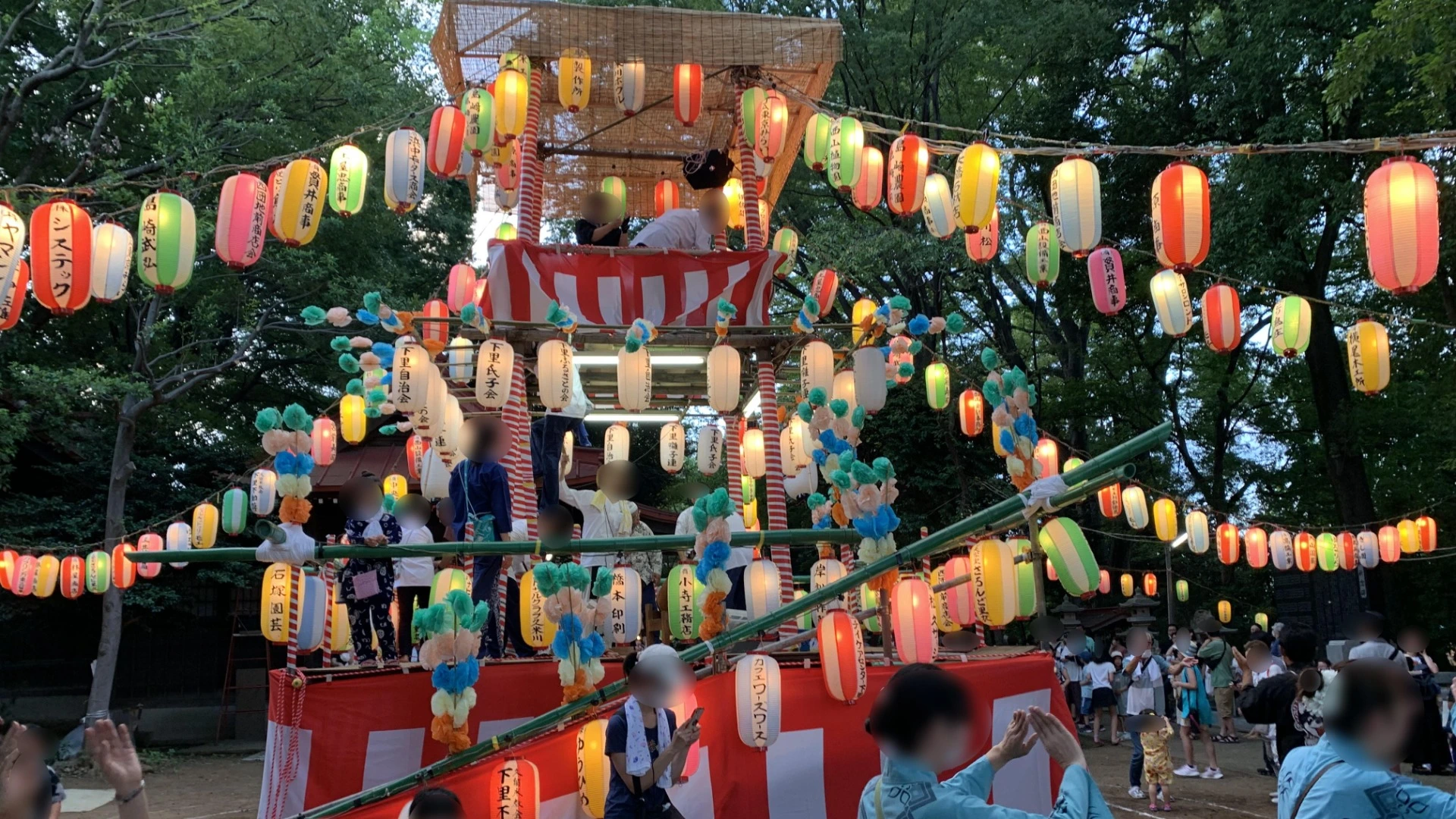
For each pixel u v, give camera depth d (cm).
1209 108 1767
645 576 905
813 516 746
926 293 2162
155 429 1895
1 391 1616
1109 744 1720
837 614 589
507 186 923
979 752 641
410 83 1809
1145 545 2716
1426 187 506
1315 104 1617
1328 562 1464
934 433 1977
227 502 910
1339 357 2022
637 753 511
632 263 781
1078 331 2411
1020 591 587
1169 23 2006
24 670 1934
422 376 702
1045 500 493
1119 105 1970
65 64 1588
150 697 2020
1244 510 2511
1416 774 1253
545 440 855
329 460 859
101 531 1738
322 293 1841
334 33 1736
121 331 2023
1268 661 1102
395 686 634
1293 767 304
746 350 820
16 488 1867
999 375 672
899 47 1911
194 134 1534
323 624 638
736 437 978
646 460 2472
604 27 816
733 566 802
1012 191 2166
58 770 1475
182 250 588
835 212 2205
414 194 676
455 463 785
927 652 554
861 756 616
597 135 1033
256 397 2295
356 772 615
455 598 562
